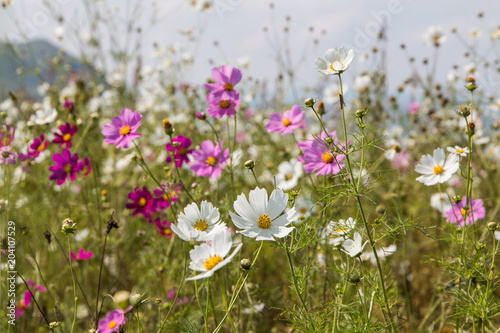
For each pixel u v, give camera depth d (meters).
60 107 1.75
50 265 1.35
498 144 1.64
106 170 1.71
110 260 1.39
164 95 2.10
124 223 1.44
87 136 1.53
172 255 1.26
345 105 0.85
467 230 0.95
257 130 1.74
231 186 1.10
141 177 1.56
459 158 0.97
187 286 1.12
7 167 1.20
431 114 1.78
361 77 1.86
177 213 1.12
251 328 1.15
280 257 1.33
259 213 0.82
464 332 0.97
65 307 1.18
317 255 1.08
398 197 1.33
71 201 1.52
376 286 0.90
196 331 0.88
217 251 0.79
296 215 0.82
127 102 2.09
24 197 1.45
